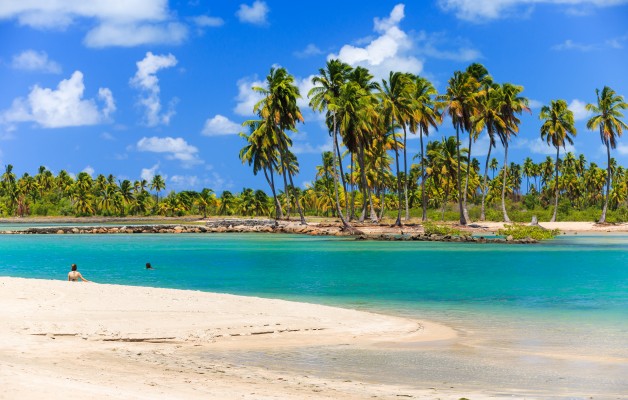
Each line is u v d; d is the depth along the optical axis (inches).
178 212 7736.2
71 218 7273.6
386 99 3442.4
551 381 526.9
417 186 6678.2
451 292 1149.7
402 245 2534.5
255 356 604.1
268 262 1812.3
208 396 442.3
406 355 622.2
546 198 7076.8
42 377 459.2
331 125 3474.4
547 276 1419.8
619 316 881.5
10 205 7810.0
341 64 3380.9
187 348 630.5
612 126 3772.1
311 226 3703.3
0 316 751.1
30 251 2347.4
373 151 4119.1
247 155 4266.7
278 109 3457.2
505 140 3833.7
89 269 1630.2
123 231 3991.1
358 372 550.3
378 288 1215.6
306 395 462.3
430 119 3715.6
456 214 4330.7
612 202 6865.2
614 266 1652.3
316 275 1454.2
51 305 843.4
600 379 534.0
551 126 3924.7
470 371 558.9
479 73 3656.5
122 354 588.7
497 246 2455.7
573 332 757.9
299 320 794.2
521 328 786.2
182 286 1254.3
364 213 3747.5
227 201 7628.0
